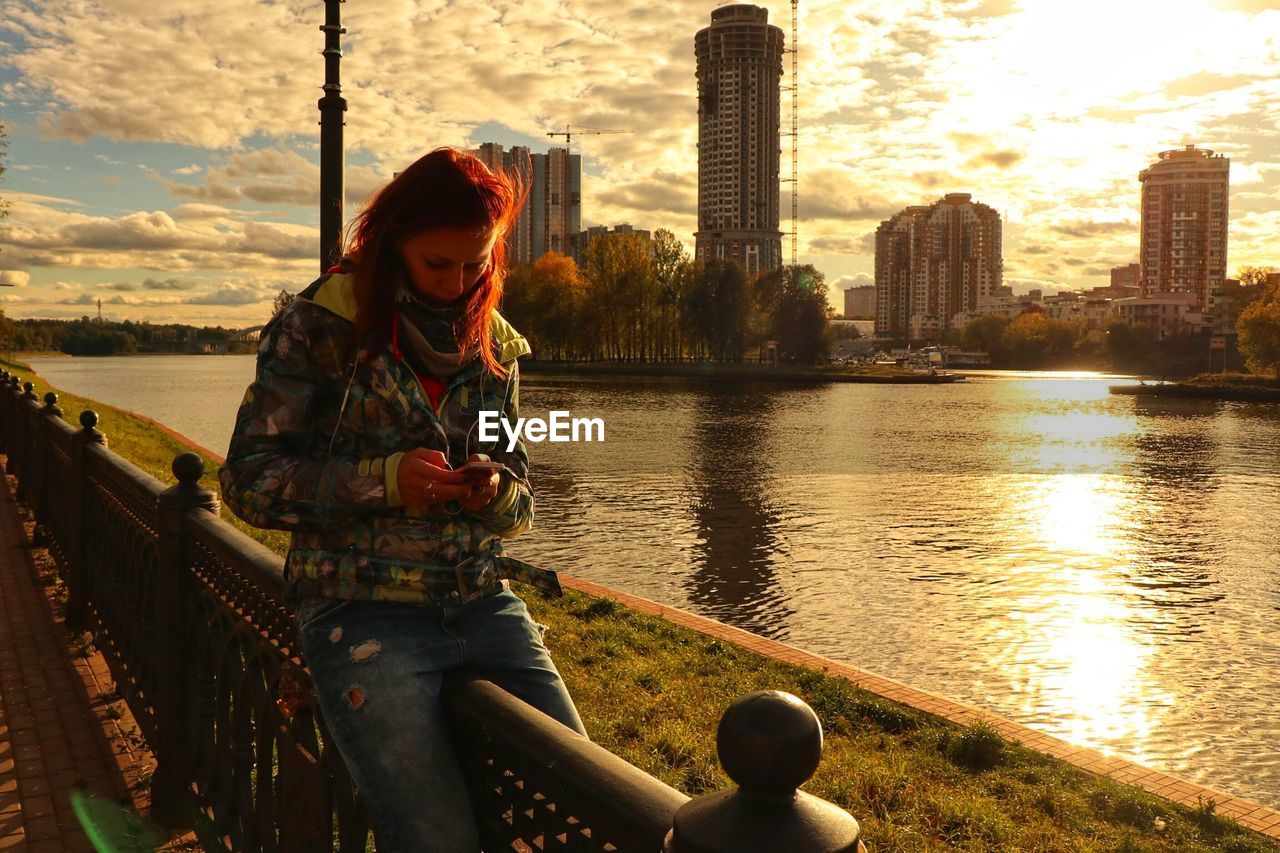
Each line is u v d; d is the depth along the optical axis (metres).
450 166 1.49
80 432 5.58
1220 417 53.50
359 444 1.59
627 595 9.63
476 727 1.51
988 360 189.38
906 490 22.14
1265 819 5.11
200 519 3.01
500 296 1.69
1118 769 5.74
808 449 30.91
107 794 3.56
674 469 25.05
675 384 80.31
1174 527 18.16
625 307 102.06
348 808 1.82
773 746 0.88
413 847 1.52
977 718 6.36
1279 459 31.30
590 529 16.38
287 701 2.11
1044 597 12.34
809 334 111.88
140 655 3.88
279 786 2.21
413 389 1.57
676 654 7.48
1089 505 20.64
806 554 14.65
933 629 10.73
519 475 1.74
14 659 5.11
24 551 7.67
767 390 73.69
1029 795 5.21
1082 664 9.53
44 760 3.88
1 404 12.83
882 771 5.34
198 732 3.05
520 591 9.41
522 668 1.69
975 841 4.53
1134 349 151.12
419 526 1.60
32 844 3.20
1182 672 9.30
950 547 15.55
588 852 1.25
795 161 170.88
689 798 1.10
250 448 1.56
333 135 6.87
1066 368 171.00
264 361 1.58
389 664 1.55
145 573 3.72
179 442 21.78
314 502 1.50
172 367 126.12
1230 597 12.55
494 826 1.53
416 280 1.55
